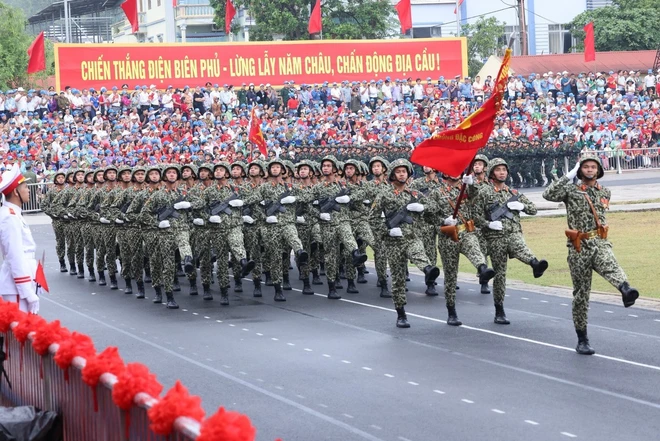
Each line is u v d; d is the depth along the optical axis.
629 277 21.89
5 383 11.74
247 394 12.55
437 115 53.50
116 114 50.81
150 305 21.17
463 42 58.94
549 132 50.84
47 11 104.00
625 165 54.78
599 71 65.25
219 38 83.38
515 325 16.89
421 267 16.83
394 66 58.12
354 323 17.70
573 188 14.37
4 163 45.31
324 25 69.88
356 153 45.62
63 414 9.62
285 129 50.12
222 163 21.33
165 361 14.80
